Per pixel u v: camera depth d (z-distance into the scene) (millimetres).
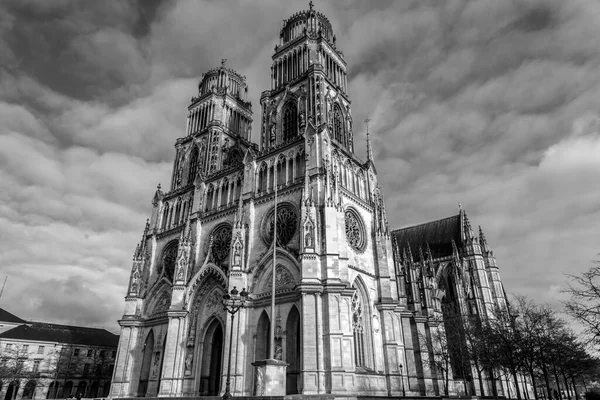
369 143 86062
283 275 63844
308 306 55969
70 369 122500
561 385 125812
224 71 112250
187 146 103500
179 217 89375
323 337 54656
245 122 109812
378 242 74812
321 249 60969
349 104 90812
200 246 79562
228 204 79250
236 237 69312
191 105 109375
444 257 112188
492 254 116625
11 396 110438
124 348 78750
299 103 82625
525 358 66250
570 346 68062
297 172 71188
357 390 57500
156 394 71250
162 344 75125
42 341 121750
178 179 99500
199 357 68875
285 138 83438
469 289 104062
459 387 81375
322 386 51562
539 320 66625
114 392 75188
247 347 61906
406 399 49094
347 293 59000
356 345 63219
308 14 97875
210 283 73188
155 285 83000
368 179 81500
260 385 42406
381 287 70875
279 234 67875
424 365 75062
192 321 71562
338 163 75250
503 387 93062
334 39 99875
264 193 72938
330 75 91000
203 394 66750
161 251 88250
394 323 68188
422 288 84438
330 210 62906
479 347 72438
